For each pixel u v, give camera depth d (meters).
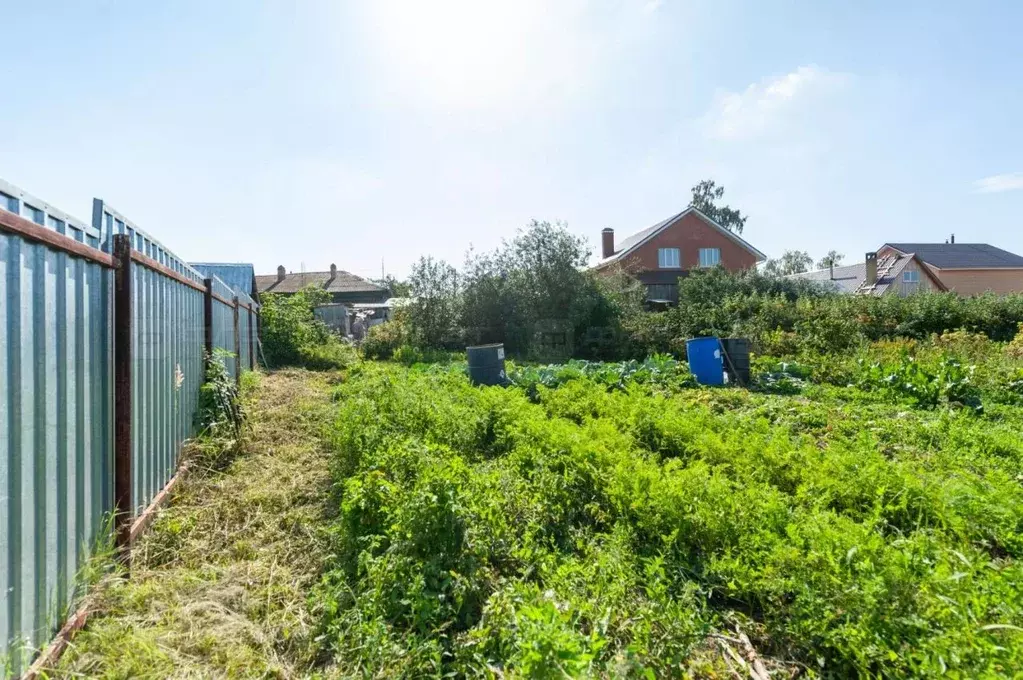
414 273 18.61
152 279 4.09
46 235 2.26
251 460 5.29
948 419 6.51
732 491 3.82
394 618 2.64
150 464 3.91
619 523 3.55
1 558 1.96
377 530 3.36
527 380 10.45
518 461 4.66
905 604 2.36
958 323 16.89
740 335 15.81
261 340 15.35
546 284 17.97
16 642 2.03
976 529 3.47
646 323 17.56
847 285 36.91
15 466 2.06
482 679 2.28
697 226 30.47
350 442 4.83
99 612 2.66
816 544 2.83
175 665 2.33
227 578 3.11
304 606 2.86
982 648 2.02
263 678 2.30
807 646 2.48
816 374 11.21
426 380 9.88
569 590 2.77
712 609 2.85
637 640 2.34
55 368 2.43
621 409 6.70
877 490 3.81
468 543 3.05
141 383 3.71
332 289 40.31
